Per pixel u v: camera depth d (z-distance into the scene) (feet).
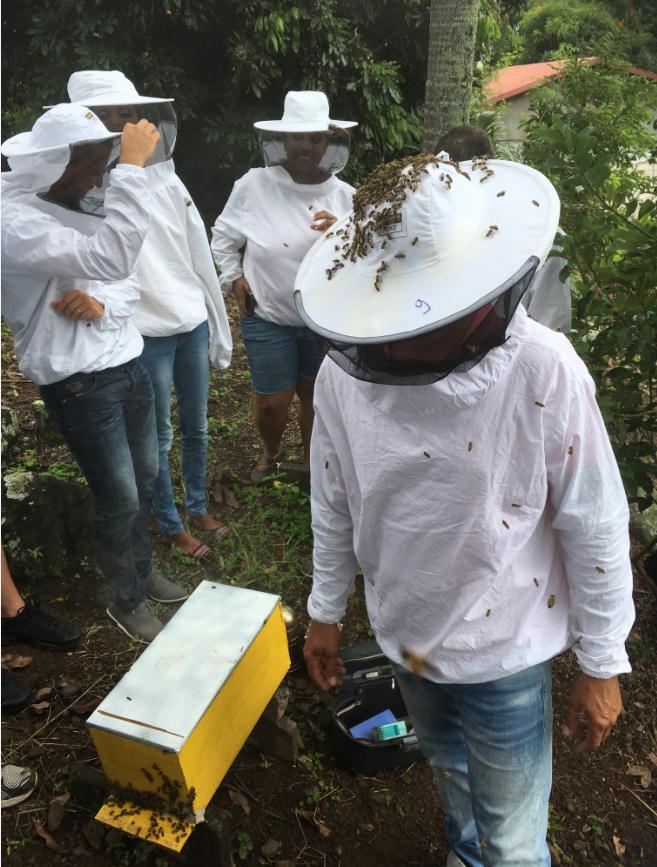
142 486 8.48
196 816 5.72
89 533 9.48
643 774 7.54
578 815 7.16
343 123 9.78
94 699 7.74
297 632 8.19
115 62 24.04
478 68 28.68
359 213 4.23
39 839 6.38
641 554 9.73
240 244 10.47
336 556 5.50
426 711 5.54
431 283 3.91
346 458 4.88
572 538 4.46
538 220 3.99
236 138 25.86
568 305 8.50
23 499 9.34
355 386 4.52
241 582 9.68
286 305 10.16
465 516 4.37
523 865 4.86
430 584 4.65
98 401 7.30
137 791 5.80
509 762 4.89
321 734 7.64
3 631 8.29
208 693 5.71
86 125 6.61
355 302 4.11
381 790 7.22
